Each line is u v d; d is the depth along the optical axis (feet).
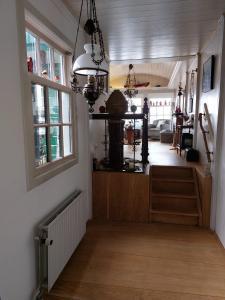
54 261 5.49
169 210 9.87
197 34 9.27
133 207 10.08
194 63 14.44
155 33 9.11
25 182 4.70
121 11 7.16
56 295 5.77
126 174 10.00
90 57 5.13
